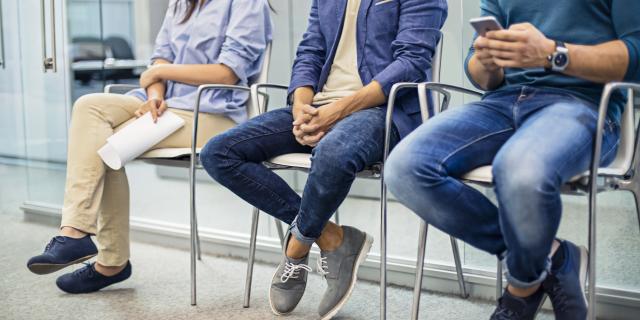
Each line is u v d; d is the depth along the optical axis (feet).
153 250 8.59
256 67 6.95
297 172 8.65
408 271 6.83
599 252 6.03
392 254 7.11
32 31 10.25
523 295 4.21
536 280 4.04
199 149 6.50
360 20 5.88
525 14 4.89
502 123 4.62
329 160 5.09
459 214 4.32
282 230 7.27
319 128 5.51
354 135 5.17
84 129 6.39
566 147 3.98
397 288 6.81
